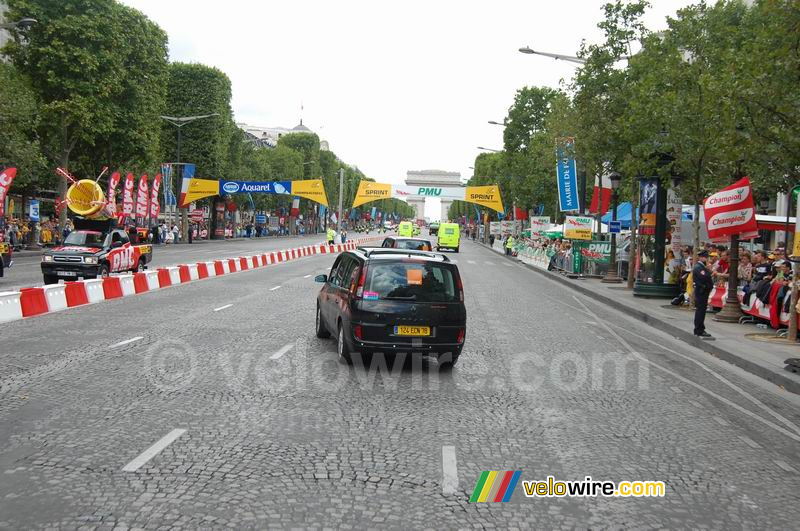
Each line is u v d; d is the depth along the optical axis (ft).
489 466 19.61
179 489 16.89
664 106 66.03
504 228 239.91
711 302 65.16
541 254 144.25
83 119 128.36
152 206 167.94
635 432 24.03
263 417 23.67
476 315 56.39
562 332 49.37
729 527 16.29
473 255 186.19
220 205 242.37
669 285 78.33
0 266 70.85
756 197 95.40
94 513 15.33
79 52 126.31
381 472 18.69
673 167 73.36
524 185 186.39
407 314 32.14
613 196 123.13
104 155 155.63
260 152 286.87
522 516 16.30
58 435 20.85
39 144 129.29
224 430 21.98
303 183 196.24
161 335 40.47
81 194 80.12
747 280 65.05
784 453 22.66
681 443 23.02
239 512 15.67
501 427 23.72
